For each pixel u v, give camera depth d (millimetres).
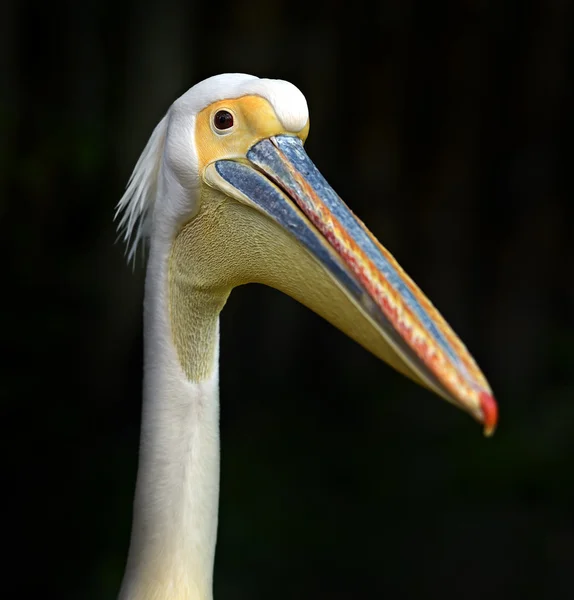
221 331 16875
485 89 18281
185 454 5012
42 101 16703
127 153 14656
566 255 18531
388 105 18094
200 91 4910
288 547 12375
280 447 14836
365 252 4578
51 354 14734
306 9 17469
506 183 18484
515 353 18062
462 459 14633
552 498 13734
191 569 5012
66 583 10992
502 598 11625
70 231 16016
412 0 17922
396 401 16266
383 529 12961
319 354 17500
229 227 4902
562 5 17750
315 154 17797
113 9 16297
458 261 18484
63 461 13117
